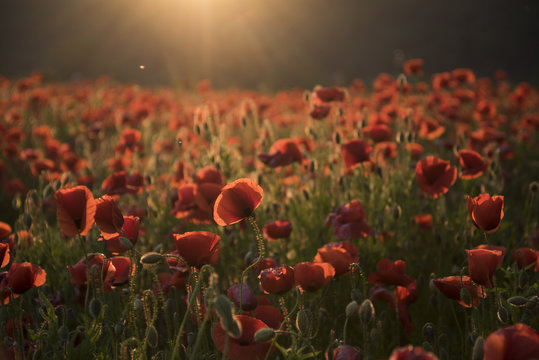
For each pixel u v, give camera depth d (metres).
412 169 3.64
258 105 6.92
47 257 2.85
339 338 2.42
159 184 4.11
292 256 3.09
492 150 4.16
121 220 1.96
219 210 1.83
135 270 2.03
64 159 4.39
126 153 4.70
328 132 5.07
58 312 2.17
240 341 1.63
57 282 2.69
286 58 31.44
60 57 27.95
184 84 13.01
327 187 3.89
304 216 3.53
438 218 3.16
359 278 2.34
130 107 8.14
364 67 35.44
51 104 9.12
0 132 5.64
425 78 15.55
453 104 6.55
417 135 4.27
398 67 33.91
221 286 2.85
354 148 3.37
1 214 4.45
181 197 2.94
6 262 2.03
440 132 4.57
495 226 2.05
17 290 1.98
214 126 3.75
